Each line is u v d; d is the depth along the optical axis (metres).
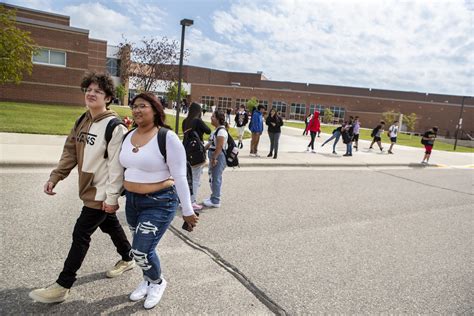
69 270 2.85
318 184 9.15
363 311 3.21
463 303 3.50
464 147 34.94
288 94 62.72
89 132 2.84
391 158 16.28
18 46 11.33
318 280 3.75
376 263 4.33
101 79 2.84
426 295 3.61
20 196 5.55
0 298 2.87
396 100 59.06
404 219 6.50
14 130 11.73
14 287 3.05
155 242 2.80
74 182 6.75
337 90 78.38
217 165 5.98
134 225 2.99
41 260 3.57
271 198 7.16
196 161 5.36
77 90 27.81
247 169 10.38
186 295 3.22
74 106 27.81
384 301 3.42
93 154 2.81
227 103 65.31
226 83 82.19
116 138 2.81
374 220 6.25
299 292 3.46
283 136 22.78
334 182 9.66
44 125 13.84
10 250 3.72
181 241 4.49
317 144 19.48
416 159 17.00
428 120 58.12
